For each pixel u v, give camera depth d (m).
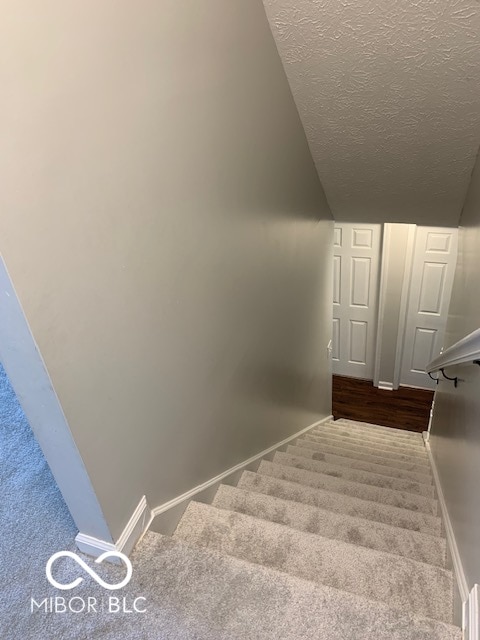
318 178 2.88
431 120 2.04
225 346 1.79
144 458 1.32
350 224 4.50
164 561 1.34
